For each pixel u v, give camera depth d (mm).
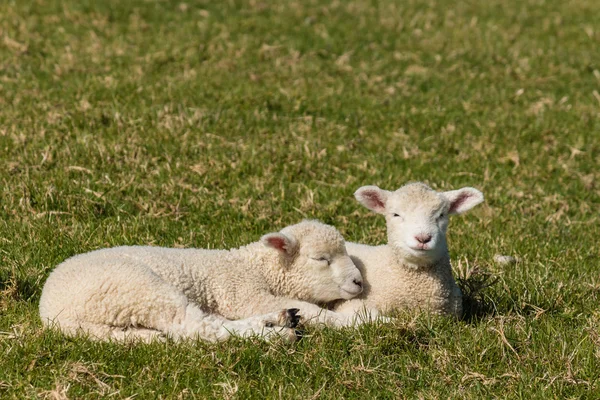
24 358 8195
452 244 12047
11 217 12039
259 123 16594
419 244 9297
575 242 12547
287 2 25281
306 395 7883
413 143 16297
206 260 9734
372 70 20516
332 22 23797
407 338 8906
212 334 8680
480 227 12805
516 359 8656
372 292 9945
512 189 14367
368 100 18391
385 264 9945
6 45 20156
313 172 14461
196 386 7992
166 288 8766
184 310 8727
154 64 19500
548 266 11258
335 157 15109
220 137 15469
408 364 8484
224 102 17375
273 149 15062
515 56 21969
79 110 16000
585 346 8820
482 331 9031
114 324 8703
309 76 19672
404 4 26250
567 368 8461
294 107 17500
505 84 20125
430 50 22250
